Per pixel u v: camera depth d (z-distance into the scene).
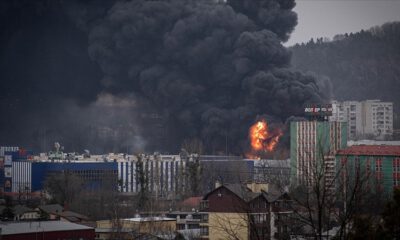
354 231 43.66
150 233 113.00
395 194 44.59
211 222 109.94
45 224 116.19
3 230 106.81
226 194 109.62
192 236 113.12
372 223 43.88
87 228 111.88
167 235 114.06
